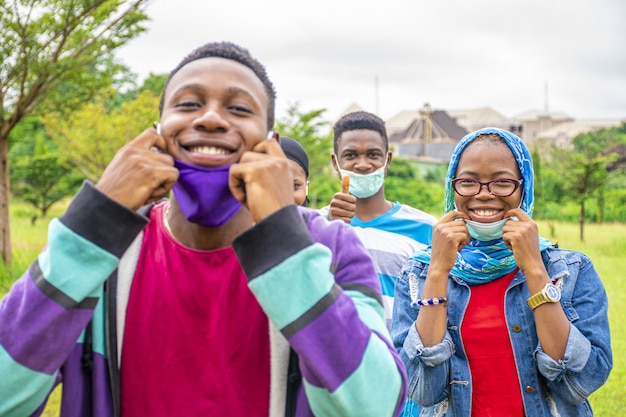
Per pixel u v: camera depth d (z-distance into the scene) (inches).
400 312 119.6
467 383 110.9
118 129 960.3
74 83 502.0
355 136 181.8
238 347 69.5
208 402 69.0
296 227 64.8
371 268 73.9
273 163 66.1
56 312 62.9
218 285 70.3
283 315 63.5
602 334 107.0
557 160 1113.4
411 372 111.3
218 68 72.4
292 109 951.6
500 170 113.7
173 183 66.1
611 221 1154.7
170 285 70.4
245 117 71.9
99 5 458.6
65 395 69.9
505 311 111.0
